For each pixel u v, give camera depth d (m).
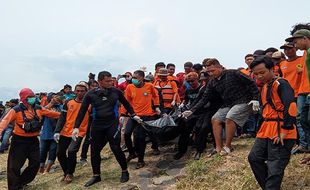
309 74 4.61
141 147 7.05
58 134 7.05
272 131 4.31
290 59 5.92
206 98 6.50
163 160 7.25
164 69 8.23
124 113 7.81
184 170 6.33
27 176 7.04
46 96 12.10
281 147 4.26
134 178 6.55
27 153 7.00
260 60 4.43
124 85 9.78
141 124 7.02
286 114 4.16
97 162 6.58
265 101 4.46
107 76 6.52
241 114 6.13
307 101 5.15
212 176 5.68
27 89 6.91
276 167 4.21
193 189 5.49
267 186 4.19
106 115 6.46
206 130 6.65
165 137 7.09
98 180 6.59
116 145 6.43
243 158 6.00
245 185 5.12
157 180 6.19
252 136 7.51
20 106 6.90
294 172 5.13
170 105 8.22
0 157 10.51
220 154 6.21
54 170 8.25
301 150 5.71
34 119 6.93
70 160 6.93
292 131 4.26
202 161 6.27
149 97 7.55
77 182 6.89
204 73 7.05
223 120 6.39
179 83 9.27
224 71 6.30
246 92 6.16
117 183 6.42
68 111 7.16
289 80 5.87
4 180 8.08
